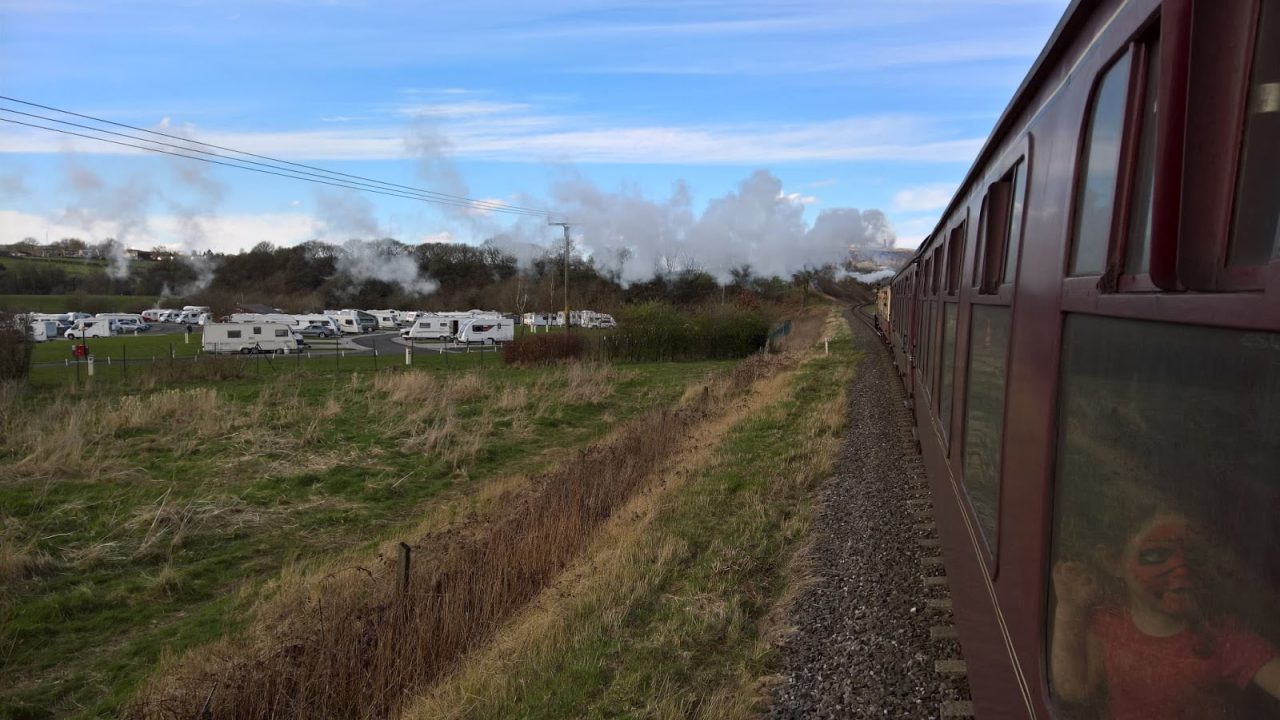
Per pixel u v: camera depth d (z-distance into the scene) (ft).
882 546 21.12
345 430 59.00
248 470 47.65
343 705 19.06
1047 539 7.06
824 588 19.43
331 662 19.43
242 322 145.38
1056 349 7.08
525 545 25.88
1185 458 4.21
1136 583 4.91
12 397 61.82
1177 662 4.35
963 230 17.43
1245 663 3.64
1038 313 7.93
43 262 424.87
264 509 41.14
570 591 22.03
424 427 60.29
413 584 23.03
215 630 26.63
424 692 19.24
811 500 27.71
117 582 31.53
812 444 36.29
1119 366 5.28
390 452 53.21
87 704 22.59
